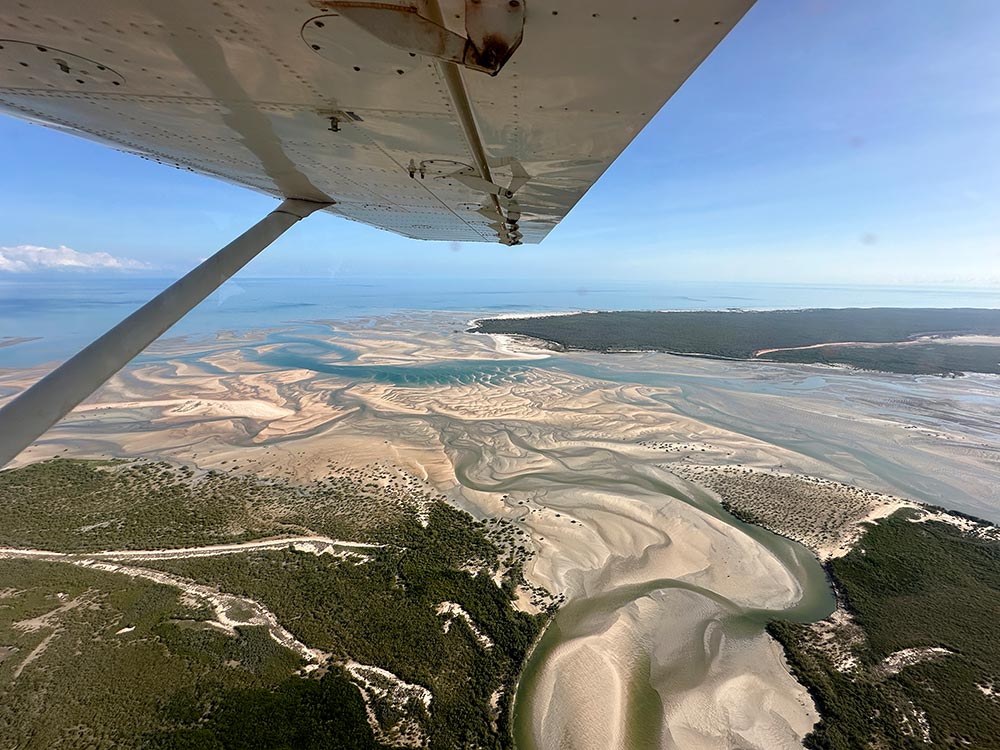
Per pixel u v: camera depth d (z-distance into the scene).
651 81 2.75
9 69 3.10
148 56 2.81
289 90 3.13
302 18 2.27
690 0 2.02
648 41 2.34
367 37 2.38
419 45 2.21
